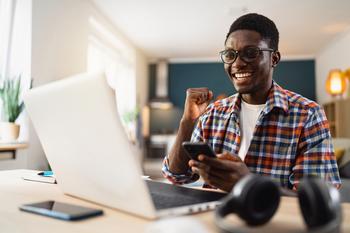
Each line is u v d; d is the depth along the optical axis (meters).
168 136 6.42
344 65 4.73
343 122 4.32
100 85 0.49
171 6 3.87
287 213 0.57
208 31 4.83
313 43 5.39
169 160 1.11
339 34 4.86
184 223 0.41
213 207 0.60
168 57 6.60
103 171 0.56
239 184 0.46
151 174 5.40
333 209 0.40
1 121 2.44
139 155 5.78
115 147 0.51
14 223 0.53
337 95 4.59
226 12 4.04
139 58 5.99
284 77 6.36
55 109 0.60
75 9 3.32
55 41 2.93
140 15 4.16
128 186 0.53
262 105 1.17
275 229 0.47
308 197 0.43
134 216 0.56
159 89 6.63
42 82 2.72
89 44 4.06
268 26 1.09
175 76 6.76
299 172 0.98
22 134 2.52
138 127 5.71
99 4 3.81
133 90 5.55
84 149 0.58
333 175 0.98
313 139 1.03
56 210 0.58
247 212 0.45
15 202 0.69
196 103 1.11
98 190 0.62
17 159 2.41
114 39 4.70
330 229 0.37
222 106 1.27
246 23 1.07
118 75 5.09
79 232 0.48
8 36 2.56
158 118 6.76
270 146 1.07
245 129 1.19
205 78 6.64
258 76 1.08
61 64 3.04
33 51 2.59
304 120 1.06
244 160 1.09
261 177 0.47
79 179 0.65
